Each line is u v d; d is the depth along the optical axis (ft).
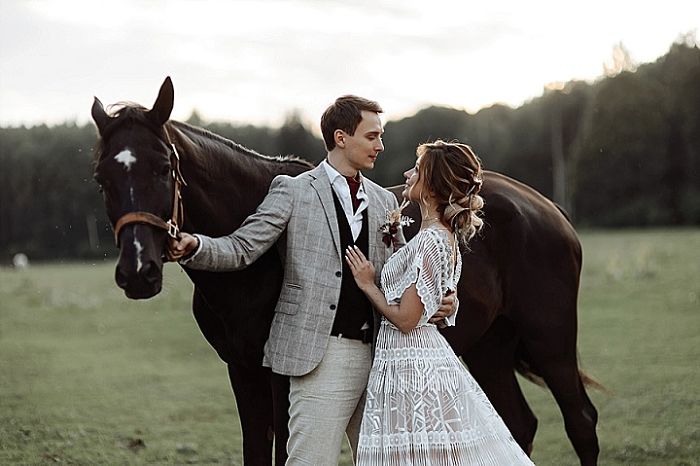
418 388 10.36
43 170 82.89
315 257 10.53
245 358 11.91
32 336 42.27
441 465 10.21
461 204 10.68
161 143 10.29
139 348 37.88
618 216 140.87
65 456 18.51
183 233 10.18
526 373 15.62
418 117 146.41
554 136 157.38
